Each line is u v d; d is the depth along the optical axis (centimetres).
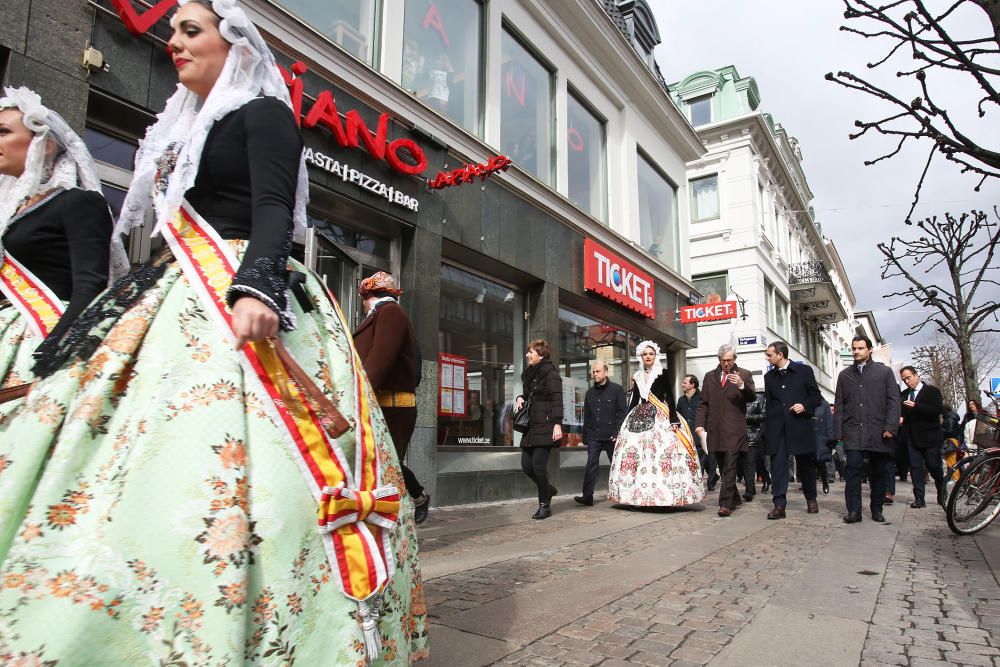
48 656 99
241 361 127
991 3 286
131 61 517
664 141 1608
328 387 138
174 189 138
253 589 114
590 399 829
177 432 117
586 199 1274
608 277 1203
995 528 629
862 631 295
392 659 136
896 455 886
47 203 197
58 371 127
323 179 672
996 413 671
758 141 2478
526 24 1108
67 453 114
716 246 2383
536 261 1018
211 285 133
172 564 109
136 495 111
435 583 374
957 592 368
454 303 902
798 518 701
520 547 493
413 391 400
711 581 388
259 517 117
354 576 126
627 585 373
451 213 852
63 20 477
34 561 105
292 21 649
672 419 746
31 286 197
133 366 125
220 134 142
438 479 794
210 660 105
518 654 260
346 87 717
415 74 873
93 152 522
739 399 734
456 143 874
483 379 932
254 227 131
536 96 1141
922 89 312
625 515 708
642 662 254
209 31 152
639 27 1555
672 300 1526
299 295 144
